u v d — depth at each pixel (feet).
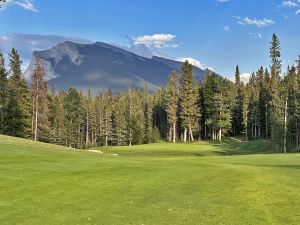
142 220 48.98
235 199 59.98
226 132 411.13
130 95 482.28
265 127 413.80
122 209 54.80
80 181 75.46
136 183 73.92
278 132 279.90
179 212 52.80
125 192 66.28
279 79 386.73
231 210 53.52
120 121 435.12
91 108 463.83
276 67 394.52
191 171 88.79
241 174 82.64
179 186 70.90
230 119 408.87
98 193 65.51
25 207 55.83
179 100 422.82
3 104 257.96
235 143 345.72
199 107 410.93
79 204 57.98
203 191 66.28
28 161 97.45
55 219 49.67
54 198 61.67
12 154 105.70
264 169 90.99
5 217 50.44
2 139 151.74
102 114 457.68
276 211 52.70
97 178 78.79
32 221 48.73
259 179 75.36
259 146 309.22
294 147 290.97
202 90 428.97
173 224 47.03
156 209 54.60
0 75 259.80
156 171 88.74
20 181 73.10
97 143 465.06
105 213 52.70
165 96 458.09
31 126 278.26
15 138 163.22
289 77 314.55
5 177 75.66
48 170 86.12
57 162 100.12
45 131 309.42
